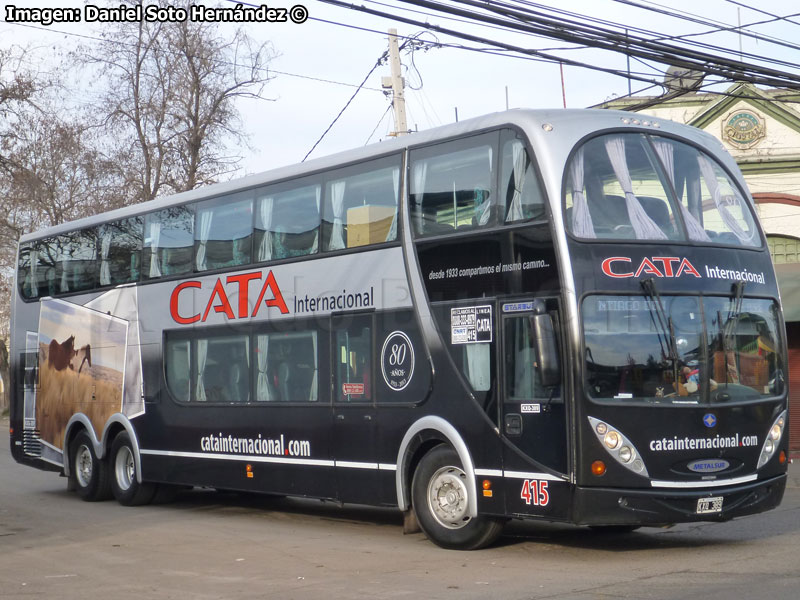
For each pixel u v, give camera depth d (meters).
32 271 18.48
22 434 18.30
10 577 9.65
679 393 9.61
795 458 21.27
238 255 13.64
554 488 9.42
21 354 18.52
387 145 11.61
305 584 8.88
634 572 8.88
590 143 9.97
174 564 10.20
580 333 9.33
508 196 10.08
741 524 12.00
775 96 22.39
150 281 15.33
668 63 14.79
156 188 34.03
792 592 7.66
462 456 10.23
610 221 9.77
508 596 8.00
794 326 22.53
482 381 10.15
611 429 9.29
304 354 12.38
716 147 10.90
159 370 14.96
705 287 10.01
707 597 7.60
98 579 9.47
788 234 22.98
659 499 9.34
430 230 10.88
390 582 8.82
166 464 14.73
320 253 12.28
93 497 16.38
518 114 10.16
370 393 11.40
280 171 13.15
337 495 11.80
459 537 10.38
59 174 34.69
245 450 13.23
